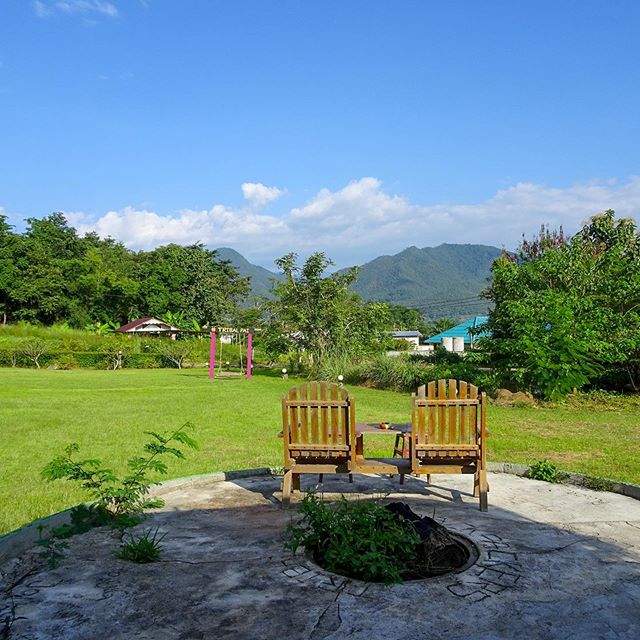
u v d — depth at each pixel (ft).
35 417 40.27
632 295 54.95
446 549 13.52
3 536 14.55
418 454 18.43
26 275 190.70
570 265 57.52
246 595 11.96
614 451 29.17
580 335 50.47
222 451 28.91
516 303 52.95
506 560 13.87
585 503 19.12
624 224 78.18
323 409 18.43
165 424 37.83
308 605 11.52
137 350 137.80
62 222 241.14
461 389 18.52
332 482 22.03
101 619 10.95
